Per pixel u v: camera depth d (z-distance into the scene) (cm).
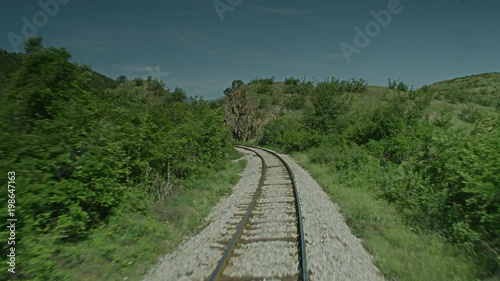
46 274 543
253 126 6731
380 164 1703
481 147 721
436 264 582
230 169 2041
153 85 9356
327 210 985
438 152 945
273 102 7269
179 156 1484
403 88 7769
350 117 3006
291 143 3519
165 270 614
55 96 740
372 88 8281
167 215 952
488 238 642
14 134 643
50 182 659
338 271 562
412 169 1088
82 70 827
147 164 1109
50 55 748
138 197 969
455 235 702
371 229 795
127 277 591
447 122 1730
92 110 850
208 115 1978
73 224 689
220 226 855
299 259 607
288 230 785
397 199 1064
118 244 707
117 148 830
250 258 624
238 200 1166
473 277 532
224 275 562
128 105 1260
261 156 2959
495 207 654
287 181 1497
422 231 777
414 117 2144
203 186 1425
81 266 604
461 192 772
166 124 1504
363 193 1200
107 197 792
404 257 618
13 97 707
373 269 580
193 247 726
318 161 2158
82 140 757
